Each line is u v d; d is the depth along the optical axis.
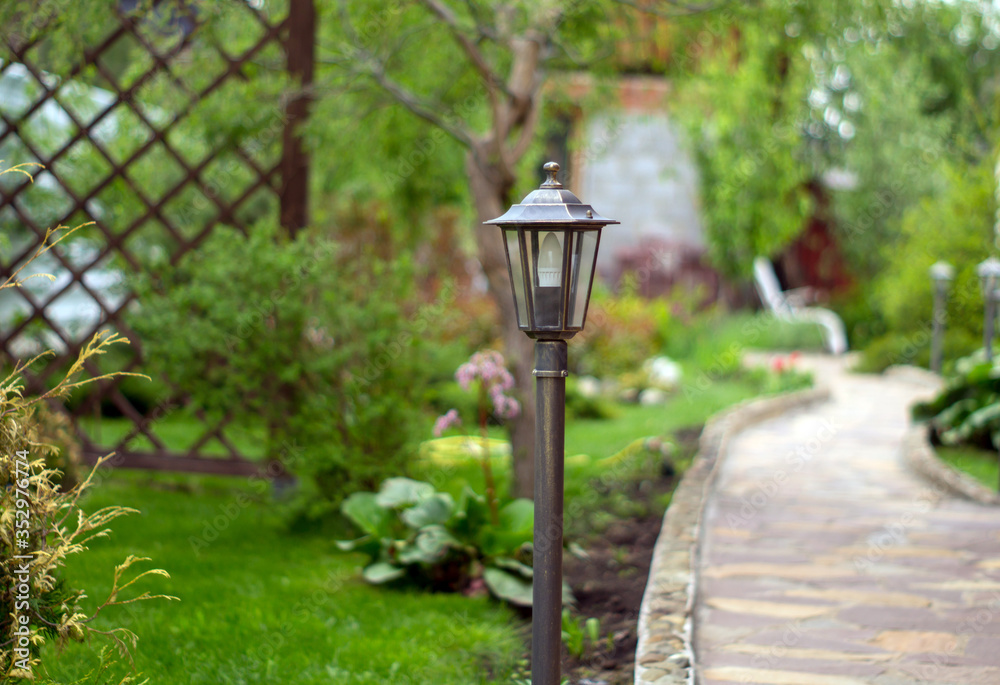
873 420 11.08
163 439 8.74
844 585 4.71
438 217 12.02
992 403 8.79
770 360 16.50
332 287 6.19
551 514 2.88
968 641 3.93
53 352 2.78
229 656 3.82
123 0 6.98
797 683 3.49
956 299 14.34
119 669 3.57
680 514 5.89
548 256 2.76
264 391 6.24
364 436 6.01
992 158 13.91
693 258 17.25
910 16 7.20
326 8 7.08
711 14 6.94
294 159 6.63
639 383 12.59
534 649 2.91
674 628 3.89
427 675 3.72
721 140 8.29
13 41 6.48
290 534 5.92
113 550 5.23
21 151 8.59
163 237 9.80
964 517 6.21
